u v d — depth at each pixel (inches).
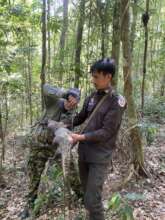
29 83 355.3
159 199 172.6
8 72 243.8
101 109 120.8
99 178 122.3
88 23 256.4
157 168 214.5
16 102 403.9
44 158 156.9
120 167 209.6
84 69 264.1
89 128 122.2
